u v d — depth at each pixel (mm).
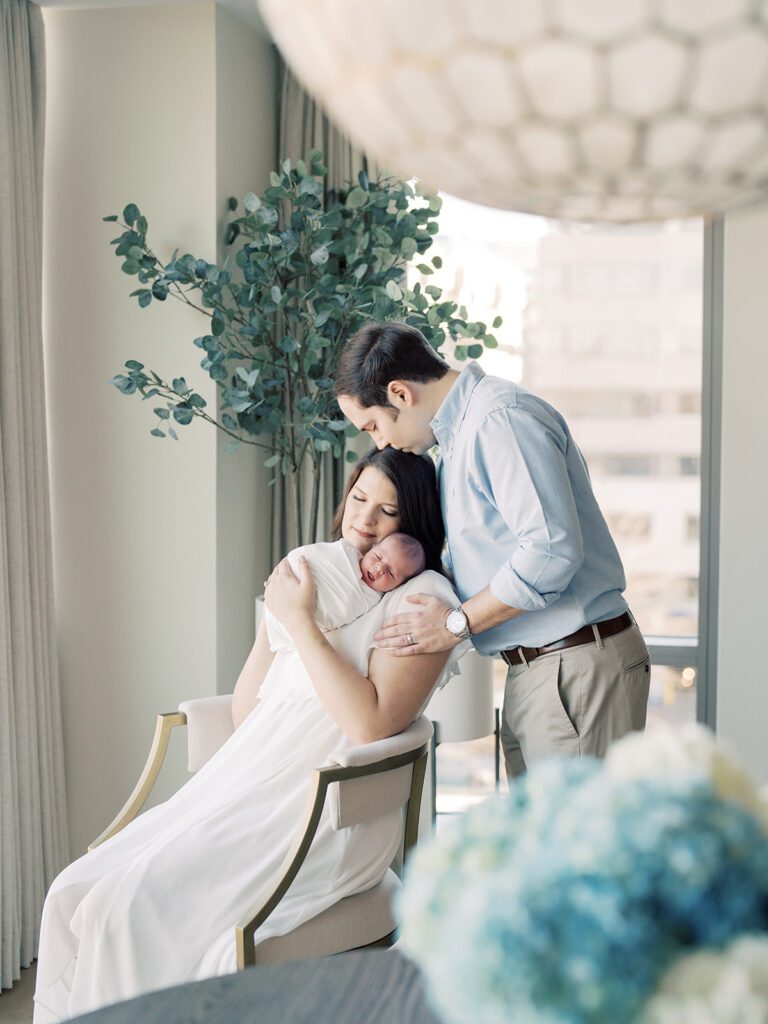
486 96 808
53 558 3834
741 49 737
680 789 784
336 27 826
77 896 2305
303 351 3594
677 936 732
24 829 3453
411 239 3533
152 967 2191
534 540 2346
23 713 3432
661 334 4023
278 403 3682
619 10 723
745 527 3844
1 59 3289
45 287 3777
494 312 4102
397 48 806
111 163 3697
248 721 2535
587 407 4094
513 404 2408
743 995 683
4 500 3344
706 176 881
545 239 4059
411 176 1011
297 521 3951
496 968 701
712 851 743
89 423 3781
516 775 2760
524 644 2551
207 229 3646
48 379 3799
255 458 4008
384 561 2434
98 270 3734
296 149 4012
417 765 2467
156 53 3646
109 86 3682
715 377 3951
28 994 3322
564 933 707
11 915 3350
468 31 767
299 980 1305
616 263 4035
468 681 3279
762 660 3859
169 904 2207
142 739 3814
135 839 2432
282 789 2377
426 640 2355
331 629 2439
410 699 2355
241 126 3809
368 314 3533
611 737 2533
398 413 2504
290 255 3551
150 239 3689
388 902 2369
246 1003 1248
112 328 3742
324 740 2408
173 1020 1213
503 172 901
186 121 3639
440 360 2533
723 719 3900
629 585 4113
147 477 3752
